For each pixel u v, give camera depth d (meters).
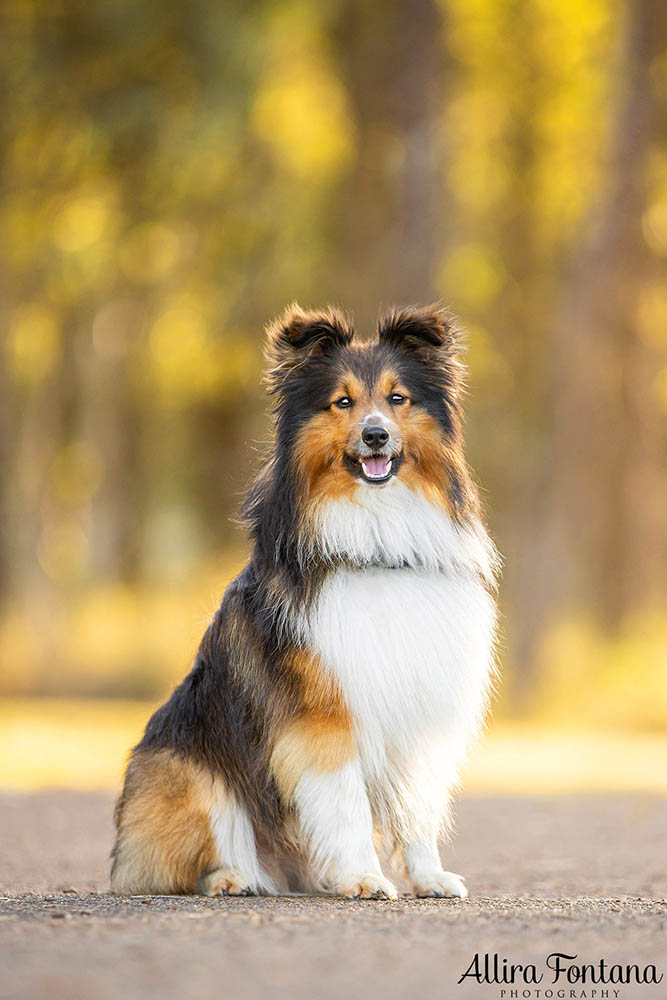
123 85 25.62
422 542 7.12
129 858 7.22
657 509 32.69
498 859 10.27
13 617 27.77
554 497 25.52
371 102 27.84
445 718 7.07
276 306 28.38
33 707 23.78
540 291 30.98
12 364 28.09
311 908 6.29
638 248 25.52
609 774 16.97
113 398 32.56
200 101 25.42
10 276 27.19
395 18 27.02
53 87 25.34
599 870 9.48
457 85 28.98
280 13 25.92
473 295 31.08
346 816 6.82
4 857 9.78
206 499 35.38
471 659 7.15
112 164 26.31
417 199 25.83
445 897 7.11
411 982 4.68
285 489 7.20
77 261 27.45
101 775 15.84
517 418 31.27
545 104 29.62
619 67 25.00
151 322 29.55
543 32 29.09
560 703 24.55
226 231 28.09
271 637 6.97
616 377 27.61
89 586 32.16
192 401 32.97
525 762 18.20
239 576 7.44
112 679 26.31
